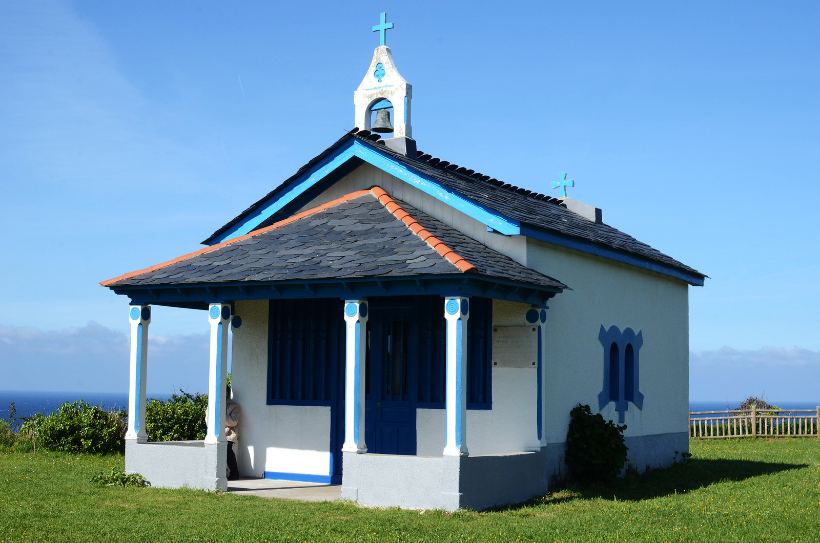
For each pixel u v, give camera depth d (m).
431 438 15.23
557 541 10.75
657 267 19.64
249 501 13.56
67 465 18.30
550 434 15.29
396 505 13.04
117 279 15.79
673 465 20.09
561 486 15.41
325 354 16.53
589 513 13.04
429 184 15.37
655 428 19.66
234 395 17.33
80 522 11.62
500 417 14.96
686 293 21.88
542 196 20.41
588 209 21.19
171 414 21.98
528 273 14.34
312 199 17.33
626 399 18.39
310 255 14.61
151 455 15.26
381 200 16.00
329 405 16.36
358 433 13.52
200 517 12.10
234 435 16.92
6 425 22.19
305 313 16.81
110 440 21.06
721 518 12.62
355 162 16.62
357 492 13.34
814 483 16.86
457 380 12.84
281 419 16.78
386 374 15.84
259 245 15.67
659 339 20.14
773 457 22.72
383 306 15.93
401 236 14.46
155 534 10.91
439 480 12.81
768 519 12.56
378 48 17.59
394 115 17.25
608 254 17.38
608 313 17.69
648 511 13.24
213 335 14.83
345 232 15.21
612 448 15.84
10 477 15.82
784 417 30.39
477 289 13.16
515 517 12.55
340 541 10.56
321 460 16.28
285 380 16.88
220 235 17.50
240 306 17.50
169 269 15.59
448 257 13.13
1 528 11.02
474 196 15.02
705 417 30.62
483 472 13.21
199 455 14.84
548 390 15.31
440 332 15.37
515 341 14.95
